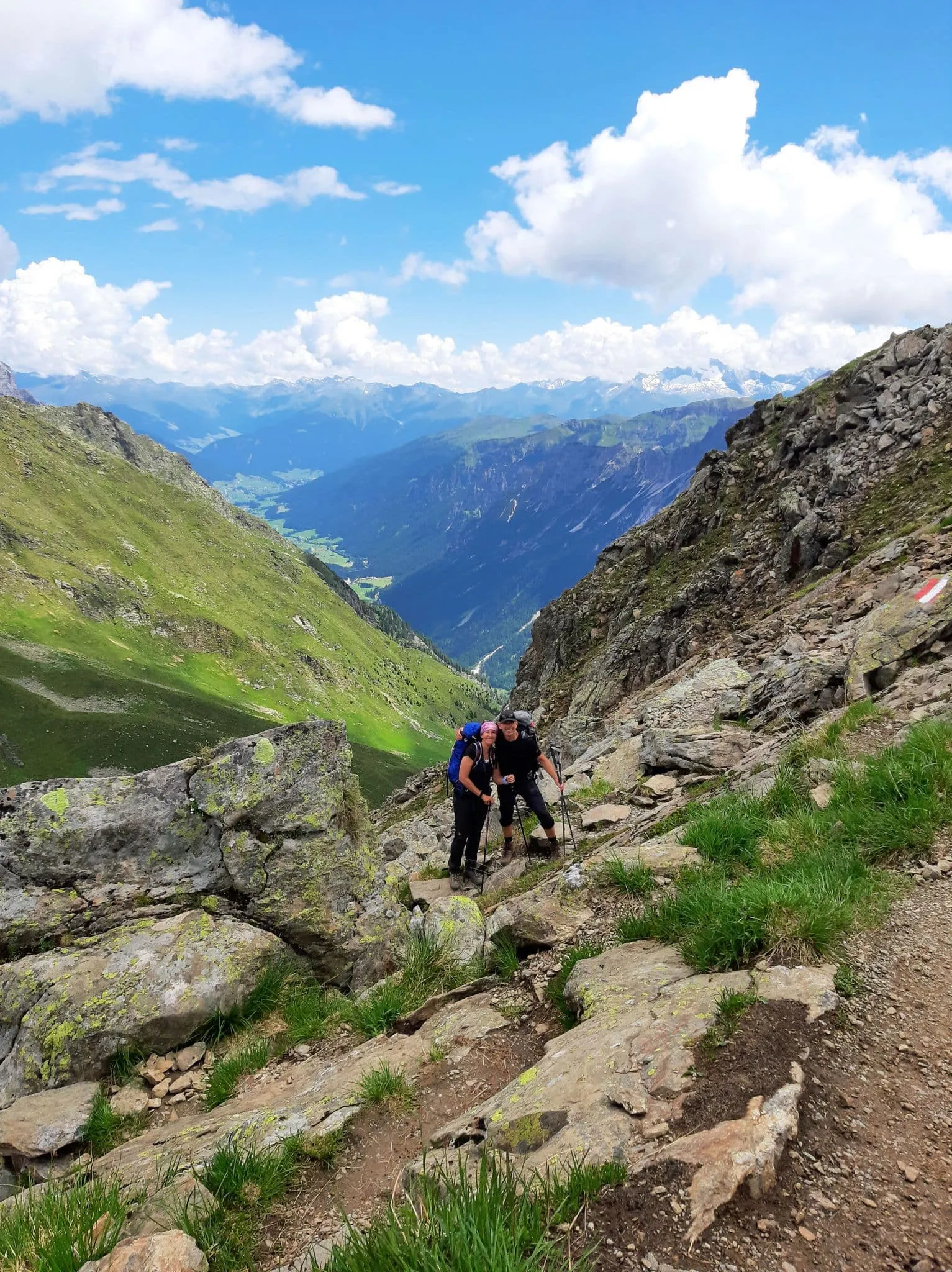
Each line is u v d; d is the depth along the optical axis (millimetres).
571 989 6246
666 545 56844
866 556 29625
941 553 21859
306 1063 7301
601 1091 4465
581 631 60125
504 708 12141
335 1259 3471
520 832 13883
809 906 5949
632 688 44188
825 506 39312
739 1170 3609
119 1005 7707
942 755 8516
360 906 9617
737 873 7949
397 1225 3453
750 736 15328
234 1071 7312
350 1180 4746
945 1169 3711
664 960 6242
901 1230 3355
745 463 53125
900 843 7430
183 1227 4305
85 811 9039
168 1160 5395
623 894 8375
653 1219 3451
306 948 9109
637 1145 3957
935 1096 4215
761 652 23531
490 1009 6789
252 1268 4082
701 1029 4801
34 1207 4895
